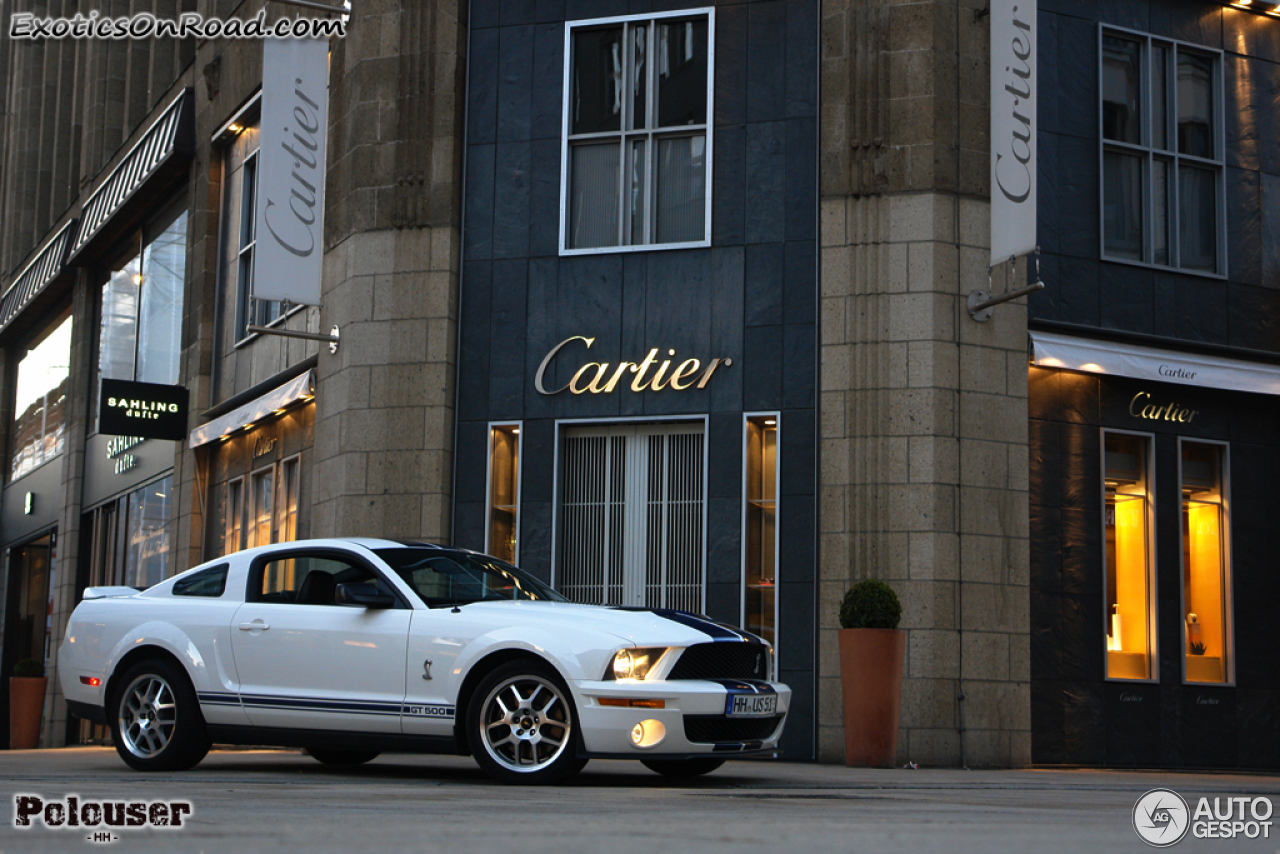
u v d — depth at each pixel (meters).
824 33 13.85
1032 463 13.77
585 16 14.68
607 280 14.23
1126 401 14.33
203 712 8.34
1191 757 14.03
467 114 14.86
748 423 13.62
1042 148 14.37
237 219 19.73
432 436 14.24
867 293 13.33
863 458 13.10
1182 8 15.31
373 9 15.15
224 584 8.67
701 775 8.81
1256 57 15.68
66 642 9.00
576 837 3.76
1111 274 14.50
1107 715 13.66
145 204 22.86
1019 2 13.06
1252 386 14.57
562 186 14.49
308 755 11.80
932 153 13.34
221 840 3.52
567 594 13.99
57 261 26.80
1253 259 15.35
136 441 22.91
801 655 13.06
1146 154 14.93
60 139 31.30
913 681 12.62
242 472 18.42
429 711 7.64
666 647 7.40
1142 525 14.30
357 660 7.91
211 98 20.41
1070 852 3.47
